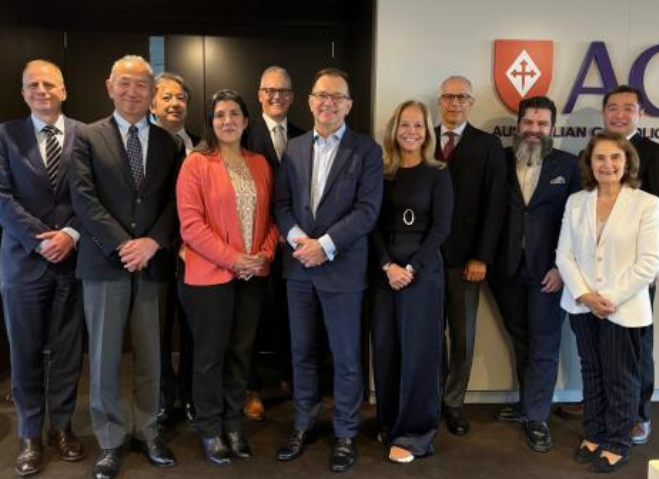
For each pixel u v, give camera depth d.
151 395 2.76
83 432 3.12
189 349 3.17
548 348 3.06
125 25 4.25
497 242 3.08
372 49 3.41
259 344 4.16
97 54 4.24
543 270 3.02
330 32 4.37
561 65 3.38
